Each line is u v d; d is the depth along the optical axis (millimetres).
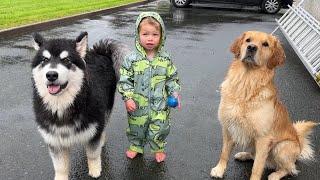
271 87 1356
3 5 4758
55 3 5238
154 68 1466
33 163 1542
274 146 1425
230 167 1572
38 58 1295
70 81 1269
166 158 1616
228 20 5121
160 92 1492
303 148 1541
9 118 1920
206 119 2004
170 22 4738
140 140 1594
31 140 1713
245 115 1342
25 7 4750
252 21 5137
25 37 3533
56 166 1391
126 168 1538
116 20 4625
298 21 3457
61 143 1345
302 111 2174
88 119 1343
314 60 2625
